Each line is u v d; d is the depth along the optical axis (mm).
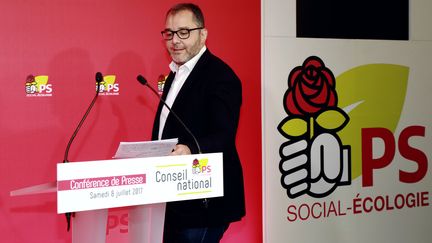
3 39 2672
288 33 3295
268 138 3260
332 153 3457
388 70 3605
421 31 3695
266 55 3234
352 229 3537
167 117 2643
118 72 2875
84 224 2008
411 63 3672
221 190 2143
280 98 3285
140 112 2920
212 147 2436
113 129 2871
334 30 3436
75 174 1861
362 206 3561
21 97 2709
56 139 2770
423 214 3742
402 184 3670
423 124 3719
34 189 1968
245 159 3199
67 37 2779
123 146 1913
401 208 3676
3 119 2680
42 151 2746
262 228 3264
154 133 2812
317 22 3381
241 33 3154
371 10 3539
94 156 2838
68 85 2787
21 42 2701
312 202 3412
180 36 2754
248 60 3178
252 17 3180
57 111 2770
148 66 2930
